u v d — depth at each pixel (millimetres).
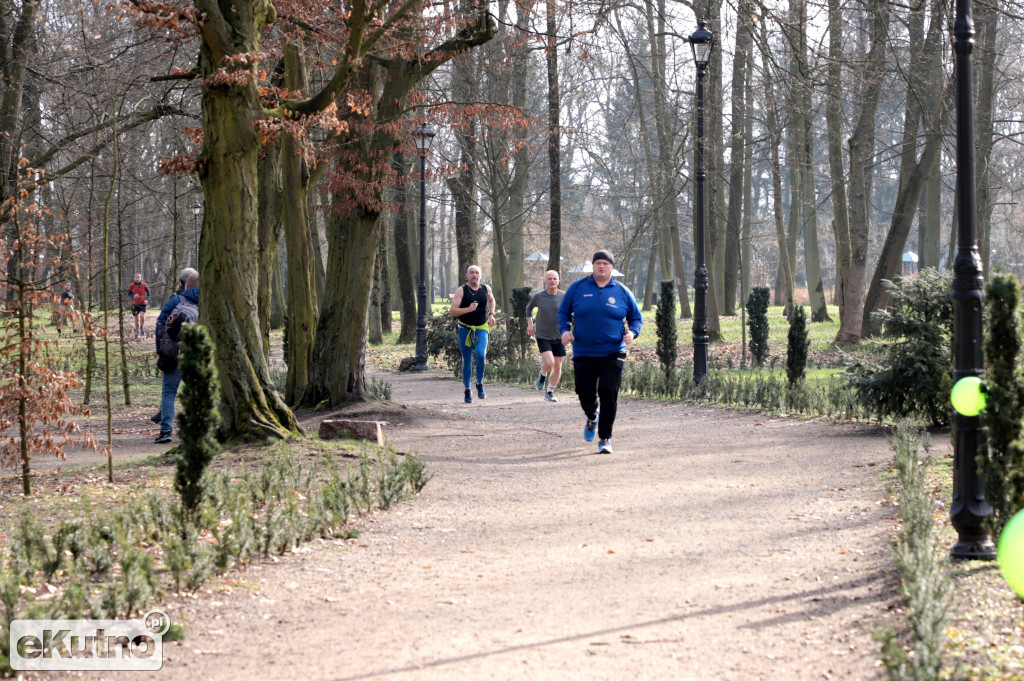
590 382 12141
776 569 6445
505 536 7734
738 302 63406
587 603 5840
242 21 11336
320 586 6277
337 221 15797
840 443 12219
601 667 4723
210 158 11273
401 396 20438
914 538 5980
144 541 7098
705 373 19297
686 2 28188
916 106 28562
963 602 5359
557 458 11781
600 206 65875
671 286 21047
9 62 17828
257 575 6504
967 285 6746
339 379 15648
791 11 20891
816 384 18891
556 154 31031
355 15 11633
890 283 12953
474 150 35156
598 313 11938
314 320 15883
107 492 9172
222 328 11398
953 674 4258
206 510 7121
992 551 6457
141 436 14523
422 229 27844
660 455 11852
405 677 4625
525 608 5762
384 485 8961
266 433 11297
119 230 17953
